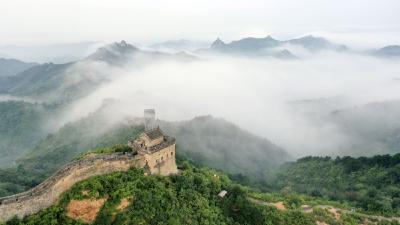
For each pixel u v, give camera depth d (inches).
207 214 3806.6
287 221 4685.0
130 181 3501.5
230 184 5032.0
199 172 4771.2
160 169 4025.6
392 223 5280.5
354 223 5083.7
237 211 4345.5
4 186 5866.1
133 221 3166.8
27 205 2999.5
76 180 3356.3
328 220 5039.4
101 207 3216.0
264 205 5014.8
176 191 3814.0
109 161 3570.4
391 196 6811.0
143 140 4030.5
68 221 3095.5
